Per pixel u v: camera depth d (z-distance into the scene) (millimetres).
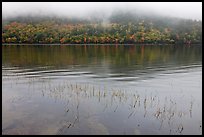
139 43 161125
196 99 19391
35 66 37188
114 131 13297
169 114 15727
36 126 13680
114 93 20391
